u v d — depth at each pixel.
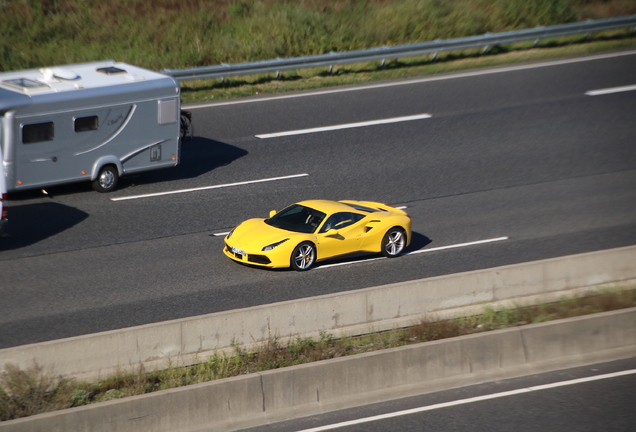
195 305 30.38
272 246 33.25
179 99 46.09
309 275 33.69
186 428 20.95
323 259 34.41
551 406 22.69
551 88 65.81
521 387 23.94
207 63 70.12
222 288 32.06
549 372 24.94
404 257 36.41
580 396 23.31
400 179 47.53
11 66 64.62
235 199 43.81
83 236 37.81
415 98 63.41
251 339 26.38
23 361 23.00
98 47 69.38
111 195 43.88
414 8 80.56
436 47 72.00
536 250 37.59
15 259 34.69
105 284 32.31
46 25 69.75
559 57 74.44
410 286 28.72
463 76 69.25
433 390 23.64
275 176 47.62
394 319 28.53
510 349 24.89
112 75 45.03
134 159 44.94
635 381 24.33
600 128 56.97
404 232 36.59
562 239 39.06
